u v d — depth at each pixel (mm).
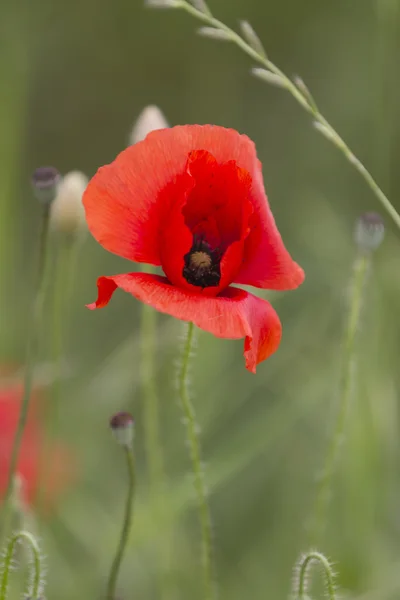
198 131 922
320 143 1575
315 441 1191
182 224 903
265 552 1148
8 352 1213
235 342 1208
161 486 1051
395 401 1135
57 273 1044
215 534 1169
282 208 1505
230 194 925
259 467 1188
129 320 1353
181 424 1175
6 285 1211
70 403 1194
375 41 1447
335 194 1504
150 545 1124
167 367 1182
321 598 1077
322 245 1238
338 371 1150
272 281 914
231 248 907
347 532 1095
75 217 1041
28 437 1110
